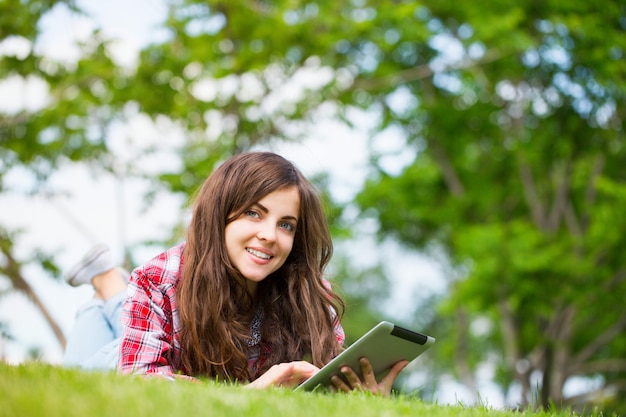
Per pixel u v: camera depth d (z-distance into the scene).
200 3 12.66
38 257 12.05
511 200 16.66
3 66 11.60
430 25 14.50
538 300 14.52
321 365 3.95
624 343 17.61
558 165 16.02
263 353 3.99
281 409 2.49
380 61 14.35
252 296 4.01
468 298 14.64
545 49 14.54
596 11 14.64
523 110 15.25
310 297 4.04
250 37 12.89
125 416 2.17
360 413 2.59
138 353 3.62
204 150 12.84
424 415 2.79
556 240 15.16
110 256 5.11
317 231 4.02
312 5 13.10
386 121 16.12
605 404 16.30
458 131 15.97
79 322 4.89
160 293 3.78
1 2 11.34
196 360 3.76
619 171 15.88
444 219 16.20
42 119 12.25
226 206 3.81
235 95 12.98
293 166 3.96
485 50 14.30
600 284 14.76
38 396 2.27
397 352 3.61
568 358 15.80
